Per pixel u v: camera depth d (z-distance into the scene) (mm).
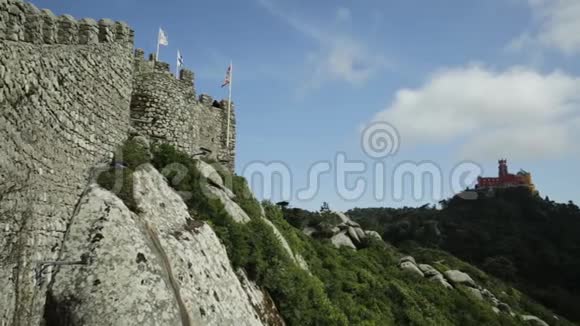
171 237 13414
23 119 8906
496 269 70250
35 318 9406
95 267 10727
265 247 18672
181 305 11695
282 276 17750
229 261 15648
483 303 37812
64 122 11367
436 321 27922
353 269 28812
